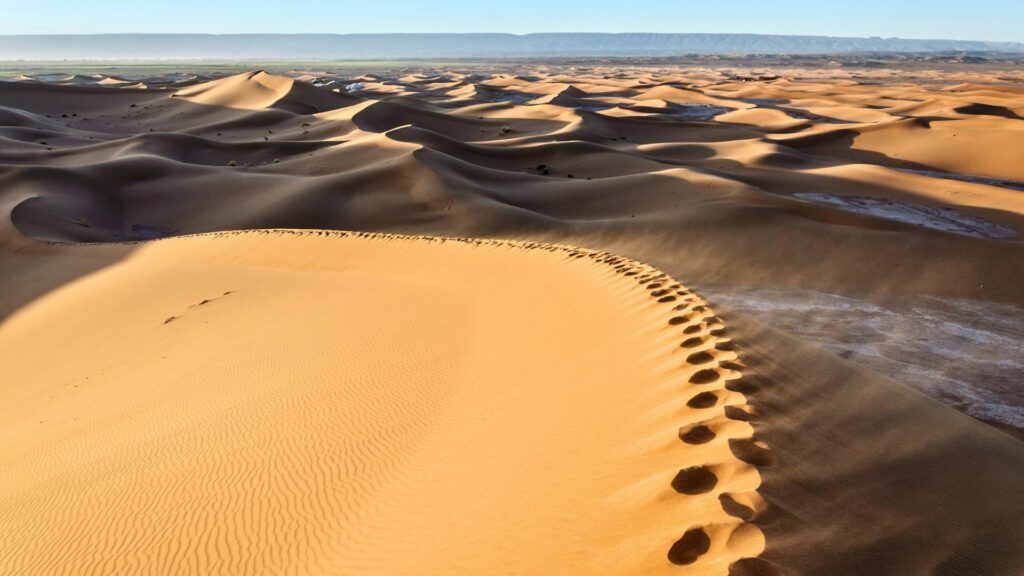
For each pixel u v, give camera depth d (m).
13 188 54.81
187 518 10.98
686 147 88.06
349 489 11.23
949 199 56.06
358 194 56.16
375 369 17.45
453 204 52.34
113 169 61.28
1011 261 35.88
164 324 26.86
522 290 23.33
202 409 16.45
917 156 86.19
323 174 65.50
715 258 39.25
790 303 31.80
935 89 186.88
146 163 63.09
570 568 7.03
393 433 13.34
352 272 30.91
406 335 20.25
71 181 57.59
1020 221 49.91
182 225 54.28
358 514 10.31
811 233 40.94
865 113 130.50
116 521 11.30
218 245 37.59
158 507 11.52
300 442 13.37
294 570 9.16
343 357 18.92
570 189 57.94
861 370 13.84
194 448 13.80
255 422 14.73
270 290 29.47
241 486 11.80
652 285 19.27
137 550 10.32
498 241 32.78
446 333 19.95
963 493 8.80
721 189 52.06
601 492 8.52
